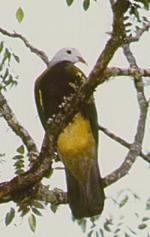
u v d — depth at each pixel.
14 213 12.02
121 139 12.80
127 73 11.24
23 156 12.16
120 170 12.05
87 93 10.76
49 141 10.98
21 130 12.37
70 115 10.96
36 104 12.94
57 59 13.98
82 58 14.17
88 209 11.83
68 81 12.78
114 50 10.20
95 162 12.03
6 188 11.14
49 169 11.12
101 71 10.38
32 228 11.99
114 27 10.11
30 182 11.12
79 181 11.95
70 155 11.98
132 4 10.85
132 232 14.93
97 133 12.28
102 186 11.92
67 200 11.84
